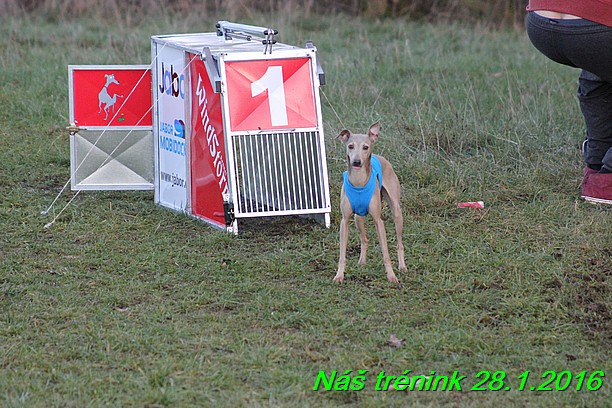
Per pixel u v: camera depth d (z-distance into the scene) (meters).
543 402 6.43
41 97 15.92
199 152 10.24
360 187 8.36
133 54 18.84
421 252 9.40
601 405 6.39
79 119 10.88
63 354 7.01
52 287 8.38
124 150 11.03
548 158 12.33
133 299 8.16
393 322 7.71
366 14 25.02
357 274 8.80
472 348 7.26
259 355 6.99
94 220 10.32
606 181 10.73
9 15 23.91
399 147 12.73
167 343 7.24
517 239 9.71
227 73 9.63
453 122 13.52
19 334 7.36
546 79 16.72
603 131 10.84
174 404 6.29
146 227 10.19
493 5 24.70
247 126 9.70
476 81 16.89
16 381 6.55
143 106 10.95
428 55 19.48
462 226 10.12
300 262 9.14
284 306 8.01
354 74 17.39
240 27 10.20
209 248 9.52
